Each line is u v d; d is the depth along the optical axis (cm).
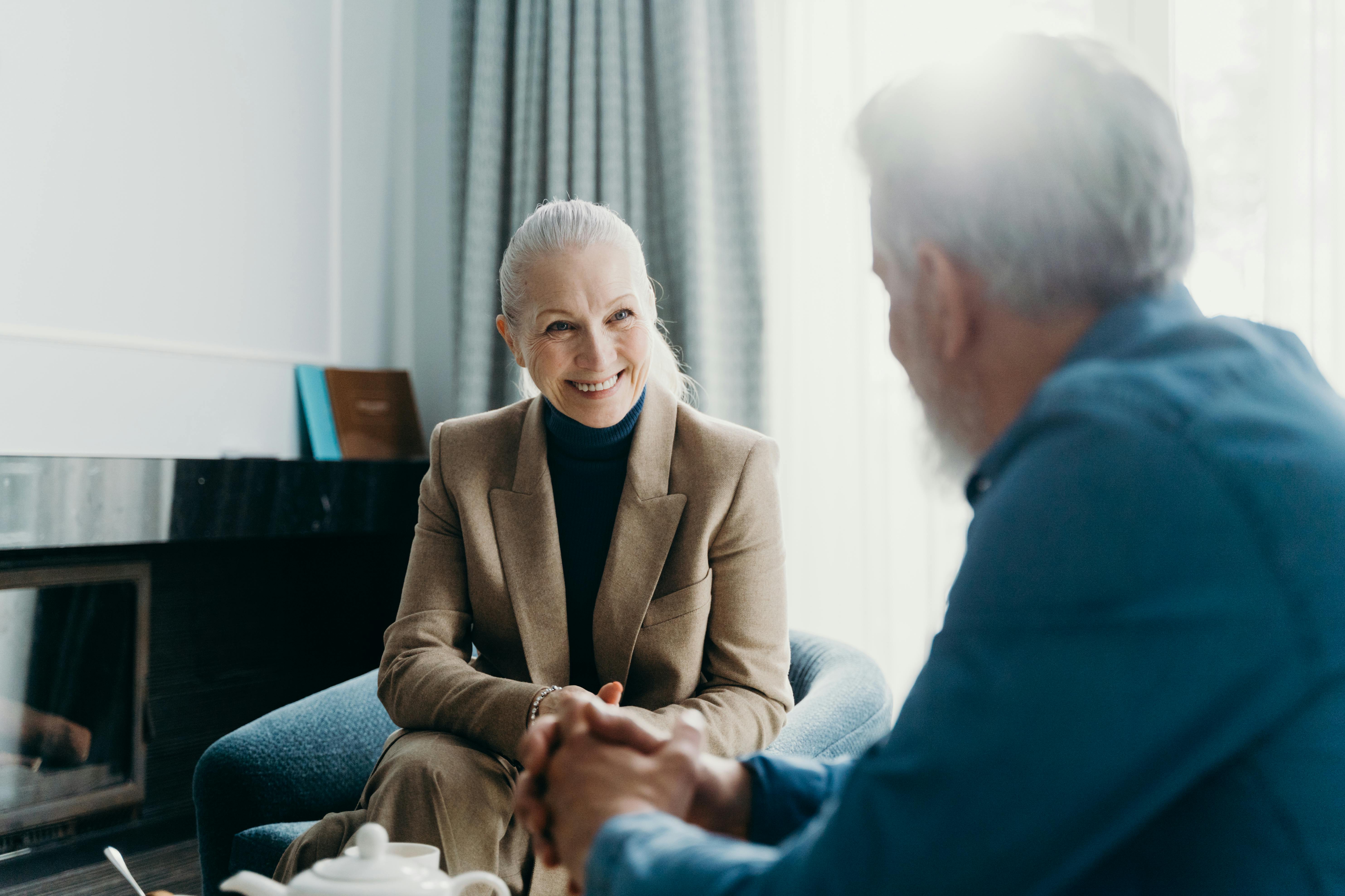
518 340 131
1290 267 173
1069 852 47
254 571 266
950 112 59
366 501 260
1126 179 56
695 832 58
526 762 69
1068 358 58
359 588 292
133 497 214
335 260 289
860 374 231
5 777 220
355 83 301
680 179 248
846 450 236
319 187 285
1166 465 49
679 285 250
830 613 237
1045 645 48
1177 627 47
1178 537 48
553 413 133
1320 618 48
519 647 131
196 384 254
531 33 272
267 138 271
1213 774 51
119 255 237
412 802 103
